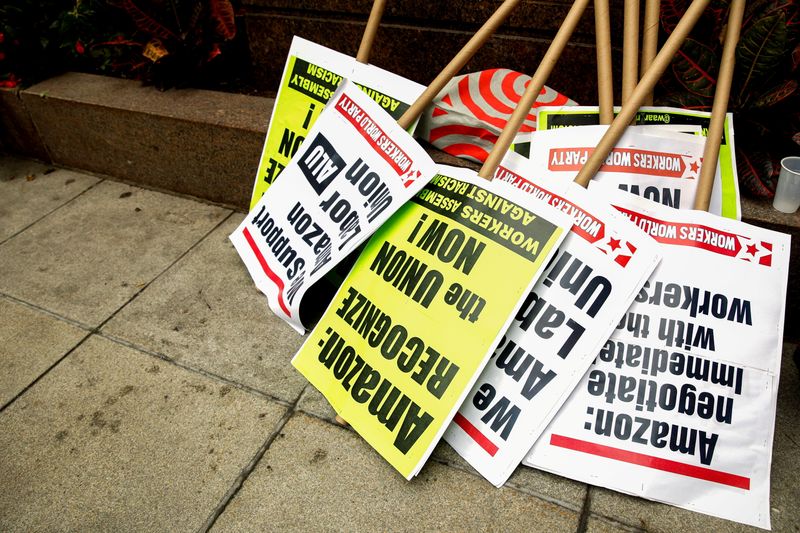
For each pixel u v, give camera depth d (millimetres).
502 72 1789
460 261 1400
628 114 1414
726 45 1427
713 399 1290
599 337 1296
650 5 1474
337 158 1714
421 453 1301
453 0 1958
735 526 1236
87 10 2416
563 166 1509
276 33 2348
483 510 1279
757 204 1583
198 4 2240
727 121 1469
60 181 2582
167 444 1433
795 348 1600
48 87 2500
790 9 1485
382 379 1413
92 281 1979
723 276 1325
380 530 1245
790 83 1506
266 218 1867
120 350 1705
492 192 1409
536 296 1368
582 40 1877
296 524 1260
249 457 1398
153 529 1259
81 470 1378
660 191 1454
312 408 1517
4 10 2432
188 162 2305
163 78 2422
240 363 1655
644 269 1277
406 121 1644
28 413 1520
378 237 1560
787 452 1374
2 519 1279
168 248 2129
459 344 1338
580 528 1241
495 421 1351
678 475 1267
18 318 1830
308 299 1848
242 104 2256
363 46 1764
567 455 1314
